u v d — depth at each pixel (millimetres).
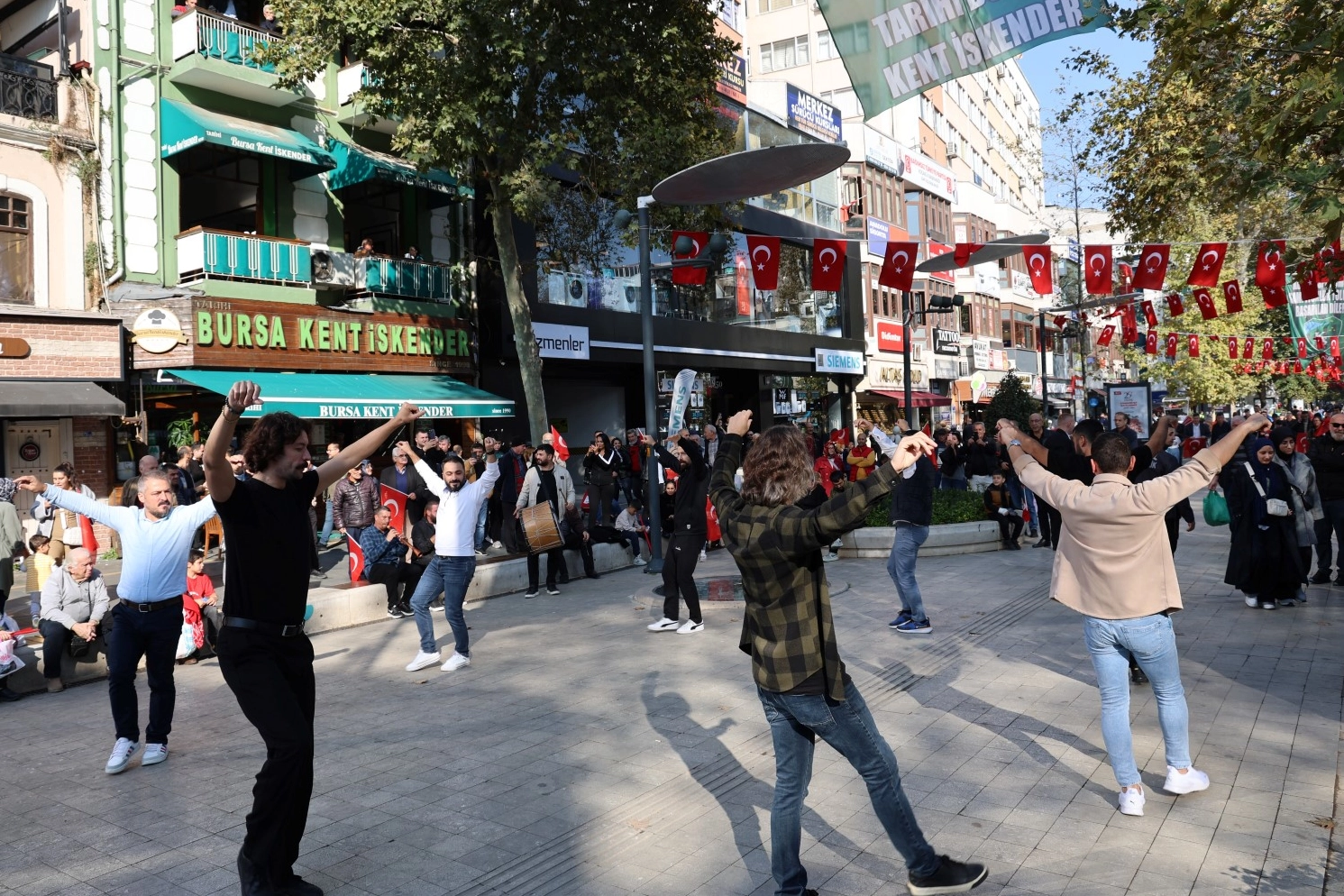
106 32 15812
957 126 48531
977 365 40750
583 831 4391
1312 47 6332
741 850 4141
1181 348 31688
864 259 33938
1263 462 8812
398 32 14812
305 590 3922
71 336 14875
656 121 15055
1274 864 3803
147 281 16219
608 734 5816
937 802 4598
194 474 12609
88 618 7680
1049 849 4027
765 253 9414
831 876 3861
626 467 17328
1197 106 14141
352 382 17562
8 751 5945
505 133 15820
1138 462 7250
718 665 7426
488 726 6090
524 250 20734
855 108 40094
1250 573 8836
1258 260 10781
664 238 17031
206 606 8344
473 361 20359
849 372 32438
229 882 3965
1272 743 5219
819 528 3236
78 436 15320
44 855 4293
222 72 16516
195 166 16906
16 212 14805
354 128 19234
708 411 27312
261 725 3646
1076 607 4562
